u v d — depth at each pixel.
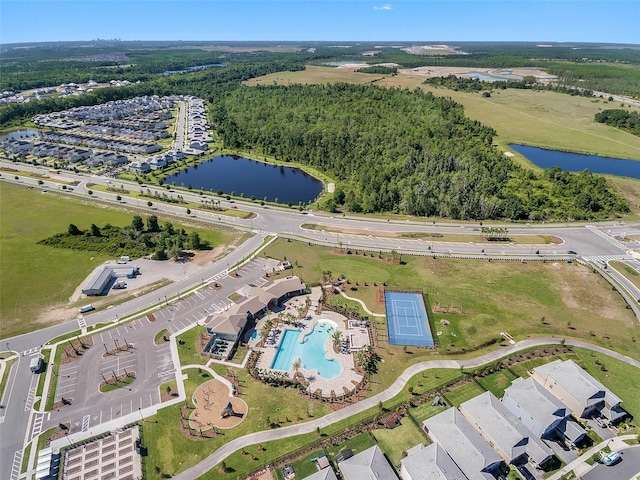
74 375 96.94
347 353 103.38
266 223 174.25
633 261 143.88
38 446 80.25
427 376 96.50
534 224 172.00
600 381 94.56
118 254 148.75
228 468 75.81
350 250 150.75
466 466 71.88
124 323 114.19
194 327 112.38
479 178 196.25
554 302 122.75
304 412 87.12
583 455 78.06
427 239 159.25
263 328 110.38
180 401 89.62
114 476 74.75
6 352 104.19
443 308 120.06
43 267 140.88
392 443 80.19
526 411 82.25
